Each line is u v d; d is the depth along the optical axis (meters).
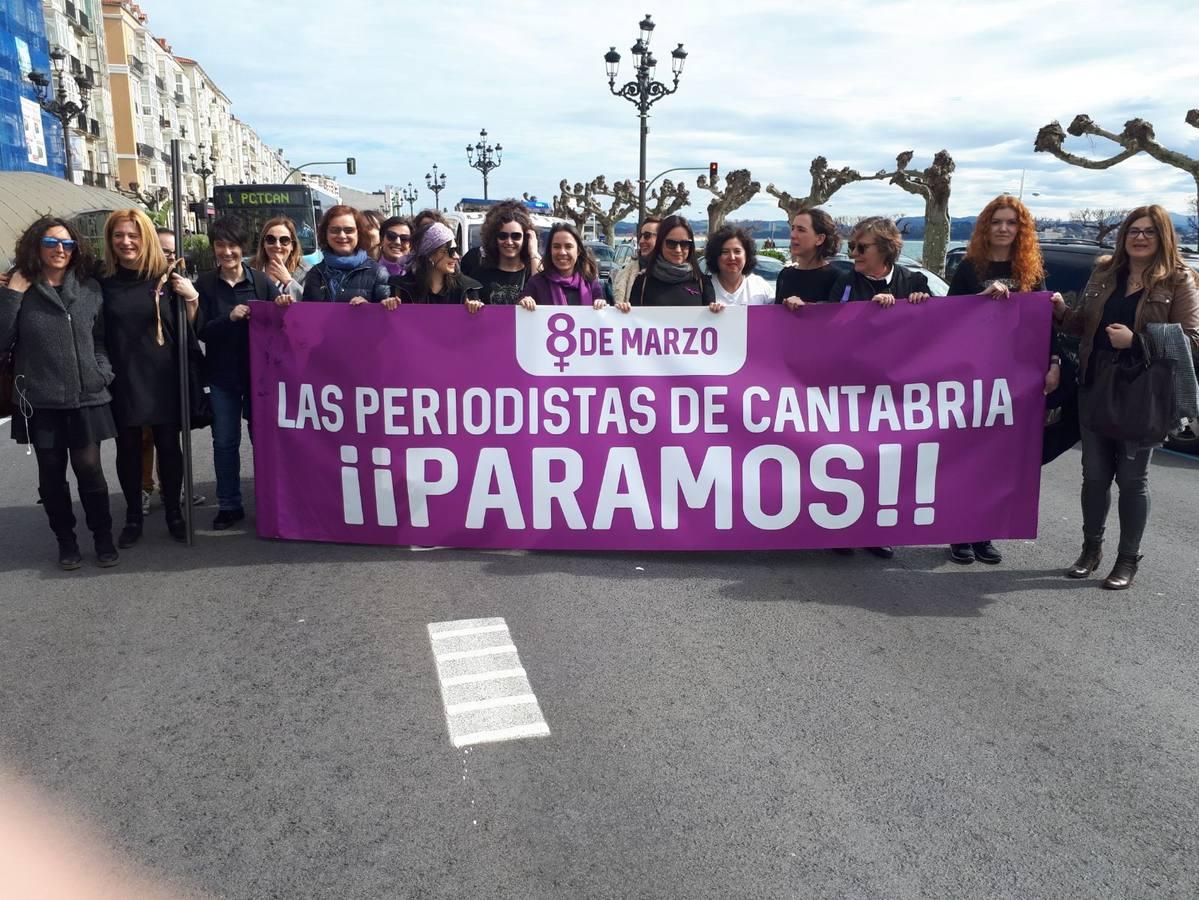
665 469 4.77
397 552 4.89
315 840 2.51
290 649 3.71
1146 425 4.18
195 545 5.01
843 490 4.75
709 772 2.83
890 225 4.80
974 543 4.97
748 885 2.34
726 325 4.68
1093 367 4.39
